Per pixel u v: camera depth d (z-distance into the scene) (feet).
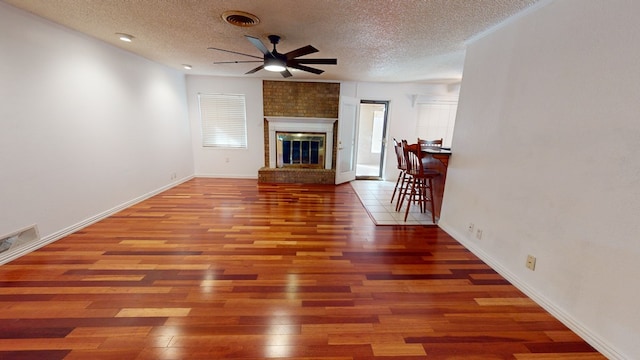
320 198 15.16
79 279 6.85
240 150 19.38
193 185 17.24
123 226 10.39
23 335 5.05
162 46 11.11
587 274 5.24
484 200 8.37
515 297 6.61
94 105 10.42
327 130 19.08
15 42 7.54
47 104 8.52
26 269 7.23
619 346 4.73
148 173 14.16
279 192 16.12
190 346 4.94
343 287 6.89
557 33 5.82
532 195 6.53
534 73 6.45
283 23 8.00
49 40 8.48
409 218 12.21
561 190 5.77
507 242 7.38
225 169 19.66
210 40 10.10
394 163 20.17
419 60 12.04
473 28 7.95
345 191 16.96
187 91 18.08
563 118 5.71
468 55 9.36
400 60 12.11
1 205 7.36
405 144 12.43
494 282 7.23
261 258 8.25
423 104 19.27
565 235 5.68
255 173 19.81
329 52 11.02
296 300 6.32
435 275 7.53
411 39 9.14
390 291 6.76
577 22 5.37
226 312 5.85
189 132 18.57
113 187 11.62
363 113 27.66
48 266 7.41
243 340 5.13
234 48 11.17
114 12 7.64
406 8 6.79
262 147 19.40
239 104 18.71
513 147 7.14
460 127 9.77
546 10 6.08
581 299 5.36
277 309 6.00
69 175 9.41
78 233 9.61
